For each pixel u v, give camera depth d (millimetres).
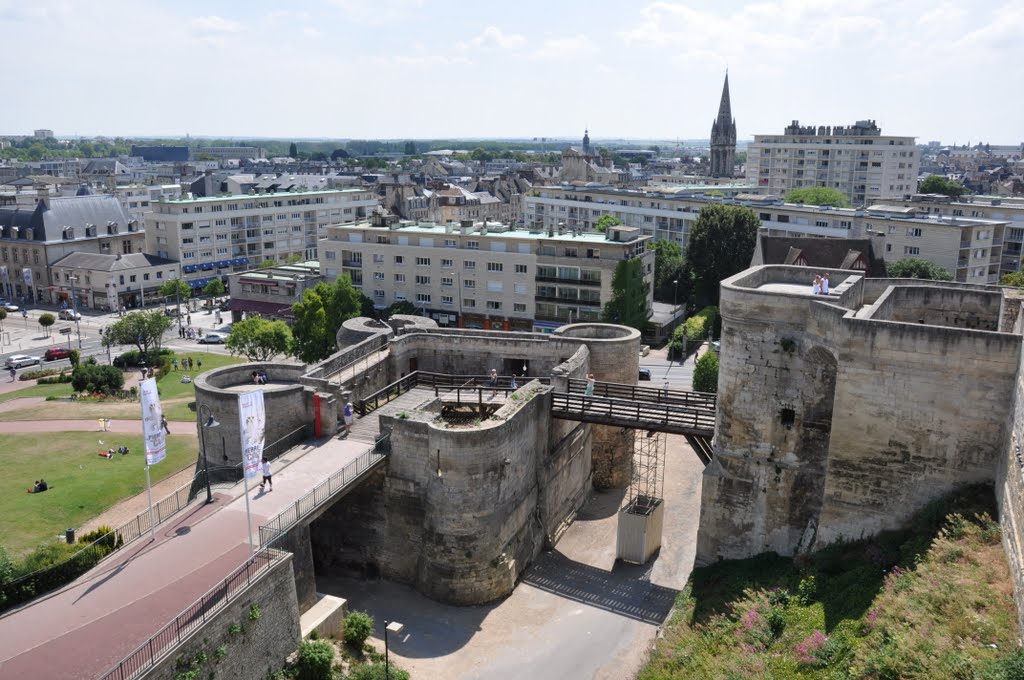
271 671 32219
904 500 36469
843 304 39719
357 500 46688
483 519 43719
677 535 53031
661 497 52844
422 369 60562
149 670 26234
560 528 53938
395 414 45406
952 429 34938
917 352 35062
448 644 40250
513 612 43531
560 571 48469
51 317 116750
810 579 36219
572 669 38344
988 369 33750
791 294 39688
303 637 34938
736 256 122438
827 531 38500
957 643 26344
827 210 131625
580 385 52125
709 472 43062
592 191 170625
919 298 45656
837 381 37156
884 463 36656
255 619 31125
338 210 175750
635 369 60719
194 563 33094
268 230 162625
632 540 49344
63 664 26578
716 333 113938
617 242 104625
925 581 30406
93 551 34156
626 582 47094
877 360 35969
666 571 48375
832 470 37938
